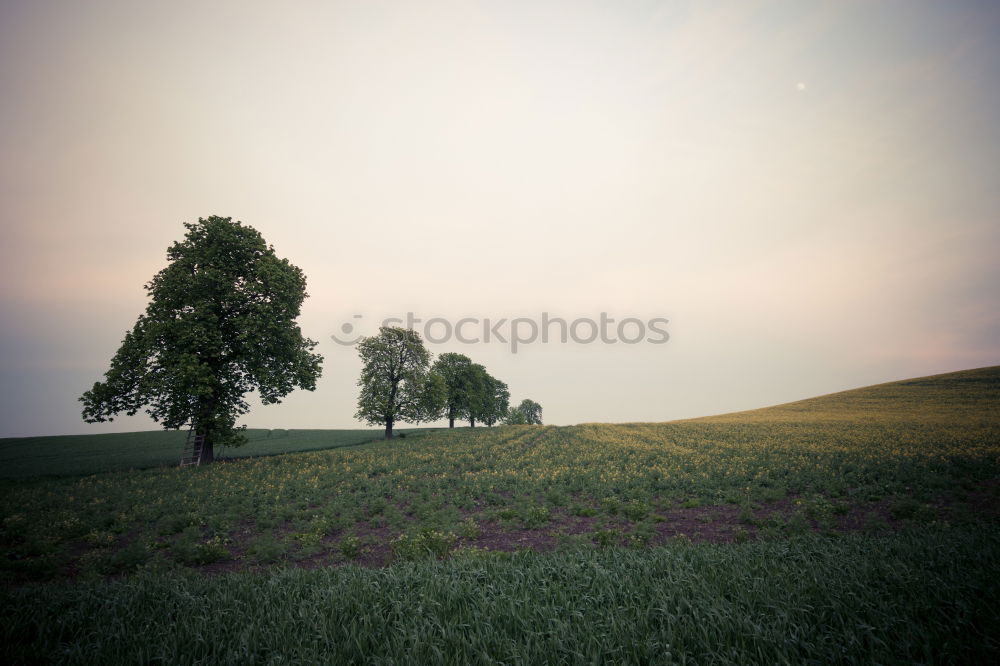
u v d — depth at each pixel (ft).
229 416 97.45
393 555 40.19
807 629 14.82
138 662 14.94
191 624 17.69
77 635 17.85
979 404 168.66
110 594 22.71
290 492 70.64
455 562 26.86
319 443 170.19
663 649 14.07
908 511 49.06
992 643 13.20
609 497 64.18
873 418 156.25
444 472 89.10
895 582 18.30
